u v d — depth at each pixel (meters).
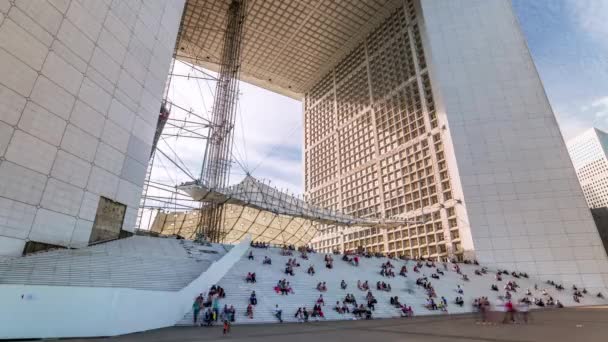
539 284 34.34
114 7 23.23
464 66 46.97
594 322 13.55
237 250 24.41
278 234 47.91
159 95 27.36
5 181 16.23
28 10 17.89
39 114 18.03
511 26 48.31
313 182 75.06
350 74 70.44
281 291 20.50
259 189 38.03
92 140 21.00
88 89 20.94
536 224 38.28
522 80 45.06
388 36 61.97
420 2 52.41
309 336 10.80
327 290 22.47
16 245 16.23
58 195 18.62
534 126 42.53
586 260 36.19
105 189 21.69
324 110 77.00
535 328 11.53
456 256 40.69
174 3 30.19
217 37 58.91
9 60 16.89
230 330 13.05
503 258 37.25
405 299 23.78
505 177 40.66
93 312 11.77
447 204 43.25
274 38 64.69
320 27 63.72
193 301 16.41
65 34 19.70
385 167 56.41
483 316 14.80
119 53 23.48
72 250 17.81
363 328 13.27
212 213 37.44
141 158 25.06
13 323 10.60
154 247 22.56
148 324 13.25
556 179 39.81
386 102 59.75
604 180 135.50
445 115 45.09
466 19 49.59
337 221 43.53
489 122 43.50
